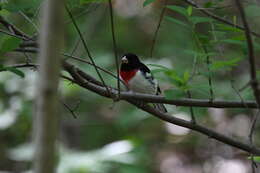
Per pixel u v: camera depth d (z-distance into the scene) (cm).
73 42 1298
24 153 1070
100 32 1465
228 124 1341
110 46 1459
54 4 277
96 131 1412
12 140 1254
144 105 633
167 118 637
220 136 629
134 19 1529
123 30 1498
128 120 1252
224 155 1351
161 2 1232
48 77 276
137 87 829
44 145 269
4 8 574
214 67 484
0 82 1141
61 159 959
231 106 569
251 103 563
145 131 1445
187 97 586
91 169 952
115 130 1421
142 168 1087
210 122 1328
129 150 1035
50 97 274
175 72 484
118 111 1413
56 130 275
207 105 577
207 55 534
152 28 1476
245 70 1212
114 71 1208
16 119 1138
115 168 1048
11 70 552
